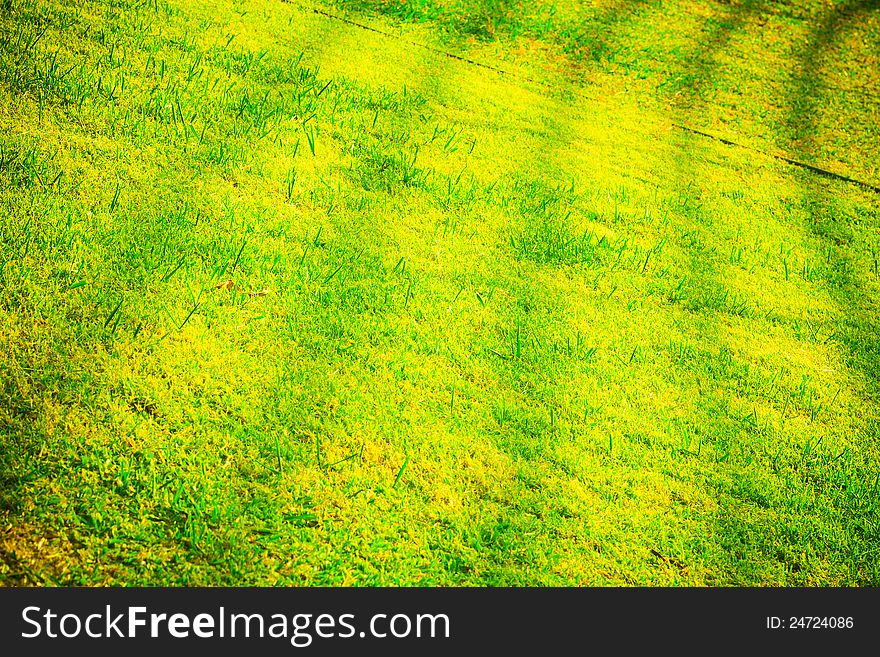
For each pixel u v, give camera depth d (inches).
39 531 118.3
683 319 184.7
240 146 199.9
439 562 128.3
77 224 165.3
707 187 233.3
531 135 238.2
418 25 286.2
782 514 145.2
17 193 167.2
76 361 140.7
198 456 132.4
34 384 135.2
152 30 235.1
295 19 268.5
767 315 190.9
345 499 132.5
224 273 165.5
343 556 125.8
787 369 177.0
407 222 193.5
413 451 142.3
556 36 295.4
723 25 317.7
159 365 144.5
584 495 141.6
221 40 241.3
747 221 222.1
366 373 154.2
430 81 252.8
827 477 153.3
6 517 118.5
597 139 245.0
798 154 257.8
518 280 184.5
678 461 150.9
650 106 269.7
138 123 196.1
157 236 168.6
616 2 321.1
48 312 147.1
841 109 281.1
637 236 207.2
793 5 335.9
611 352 171.6
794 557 139.2
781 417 164.7
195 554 121.6
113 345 145.2
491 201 206.1
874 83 297.1
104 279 156.4
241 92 219.0
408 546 129.0
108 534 120.7
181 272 163.0
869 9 338.6
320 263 175.0
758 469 152.5
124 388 138.9
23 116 186.9
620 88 276.4
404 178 205.2
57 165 177.0
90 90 200.7
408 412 148.9
